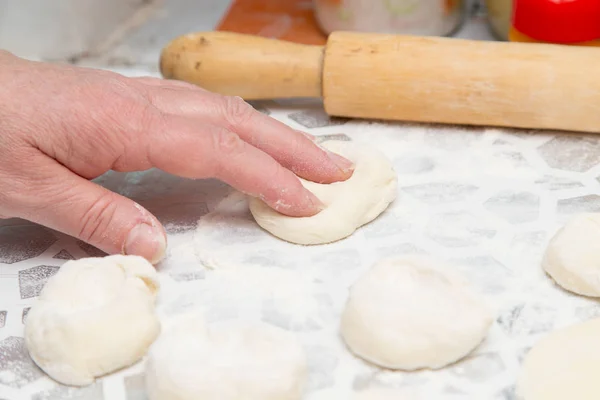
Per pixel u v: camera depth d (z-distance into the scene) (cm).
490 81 110
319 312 89
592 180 105
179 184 109
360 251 96
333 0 131
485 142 113
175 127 92
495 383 80
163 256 94
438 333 79
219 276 94
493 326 85
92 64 142
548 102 109
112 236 90
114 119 90
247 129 99
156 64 140
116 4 148
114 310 82
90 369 81
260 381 75
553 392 76
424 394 79
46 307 84
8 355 85
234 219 102
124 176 111
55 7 138
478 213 101
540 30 115
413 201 104
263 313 89
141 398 81
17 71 93
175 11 155
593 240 87
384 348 80
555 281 90
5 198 91
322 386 80
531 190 104
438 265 85
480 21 142
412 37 116
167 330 86
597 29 114
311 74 117
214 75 119
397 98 113
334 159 101
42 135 89
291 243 98
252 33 142
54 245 100
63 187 90
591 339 81
